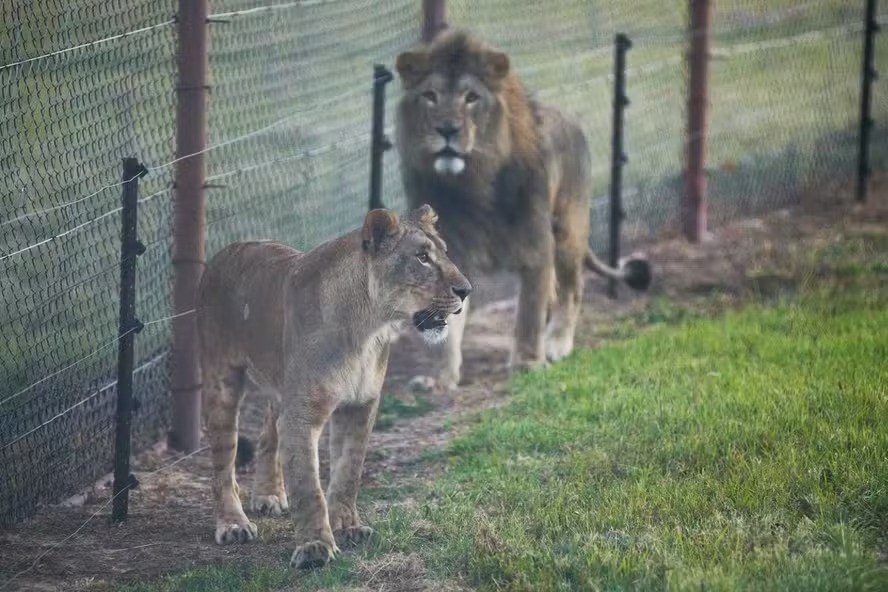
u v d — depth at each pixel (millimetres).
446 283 8844
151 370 12070
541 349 13742
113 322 12430
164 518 10031
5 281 13531
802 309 14484
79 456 10883
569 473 10148
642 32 24656
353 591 8297
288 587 8461
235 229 15336
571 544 8516
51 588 8641
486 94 13039
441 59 13008
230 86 16594
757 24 26469
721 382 11812
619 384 12266
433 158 13086
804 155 21828
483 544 8500
